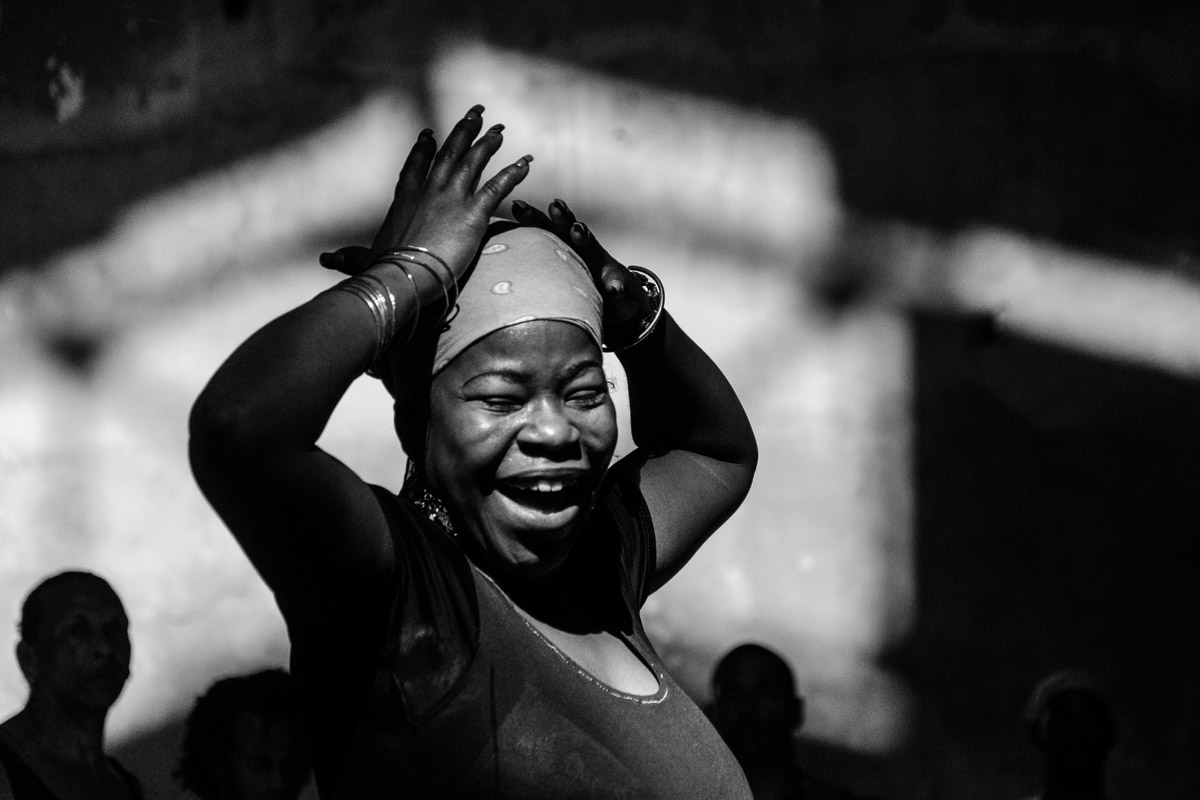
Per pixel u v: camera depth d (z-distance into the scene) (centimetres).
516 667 154
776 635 555
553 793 153
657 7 557
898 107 568
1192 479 573
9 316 534
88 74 538
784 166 564
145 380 539
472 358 155
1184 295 574
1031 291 570
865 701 554
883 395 564
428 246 154
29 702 385
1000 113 571
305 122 544
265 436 137
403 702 149
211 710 393
